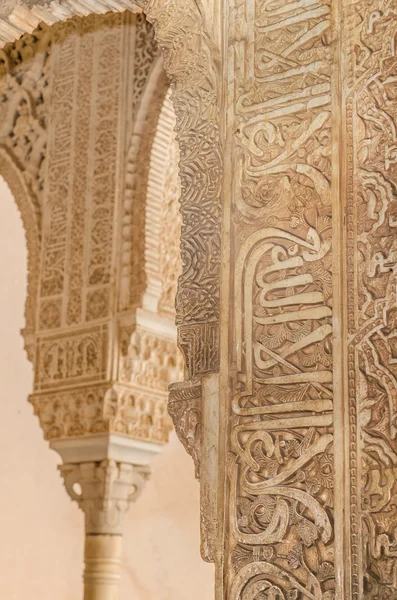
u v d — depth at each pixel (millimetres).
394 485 2855
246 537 3074
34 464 9148
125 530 9234
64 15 4578
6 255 9273
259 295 3248
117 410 7539
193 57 3605
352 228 3104
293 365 3131
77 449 7684
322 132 3248
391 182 3062
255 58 3465
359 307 3035
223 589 3072
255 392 3176
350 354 3016
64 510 9312
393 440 2885
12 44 8758
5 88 8727
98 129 8141
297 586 2955
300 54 3365
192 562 9398
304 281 3168
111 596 7496
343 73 3246
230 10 3570
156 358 7738
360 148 3150
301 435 3055
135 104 7965
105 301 7734
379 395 2938
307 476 3016
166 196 7902
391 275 2996
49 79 8555
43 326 8086
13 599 8750
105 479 7547
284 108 3352
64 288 8031
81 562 9344
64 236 8148
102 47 8281
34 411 7973
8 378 9102
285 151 3311
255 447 3129
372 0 3244
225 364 3242
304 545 2977
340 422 2980
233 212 3367
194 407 3289
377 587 2820
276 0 3475
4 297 9203
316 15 3363
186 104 3580
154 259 7691
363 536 2877
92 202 8031
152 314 7637
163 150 7879
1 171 8648
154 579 9234
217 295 3346
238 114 3445
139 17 8109
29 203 8422
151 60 7957
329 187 3189
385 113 3127
